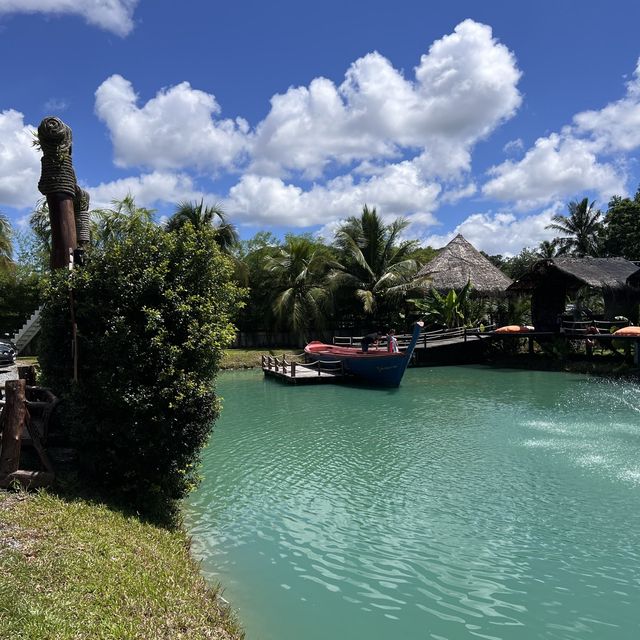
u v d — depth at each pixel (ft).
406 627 16.67
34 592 12.80
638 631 16.52
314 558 21.35
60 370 23.89
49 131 26.12
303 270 113.80
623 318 85.15
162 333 21.77
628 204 148.05
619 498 27.76
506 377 77.20
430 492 28.96
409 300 111.24
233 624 15.44
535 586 19.16
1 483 19.76
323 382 75.05
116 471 22.38
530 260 197.77
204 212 106.93
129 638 12.07
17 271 108.68
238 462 35.22
